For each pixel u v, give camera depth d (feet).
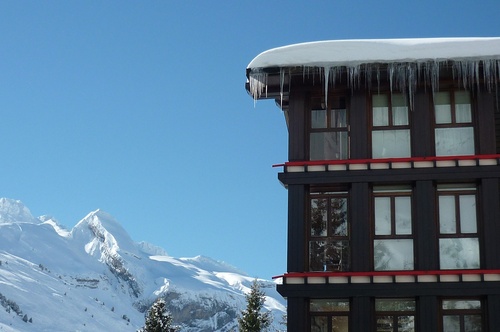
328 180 95.61
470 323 91.20
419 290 91.04
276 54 97.50
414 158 94.79
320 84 98.68
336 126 98.84
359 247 93.71
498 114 99.91
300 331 91.91
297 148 97.30
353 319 91.66
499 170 93.04
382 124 98.02
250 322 259.80
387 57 95.04
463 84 96.48
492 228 92.12
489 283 90.12
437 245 93.25
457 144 96.37
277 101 106.01
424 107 96.68
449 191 95.14
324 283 92.63
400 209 95.40
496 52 93.81
